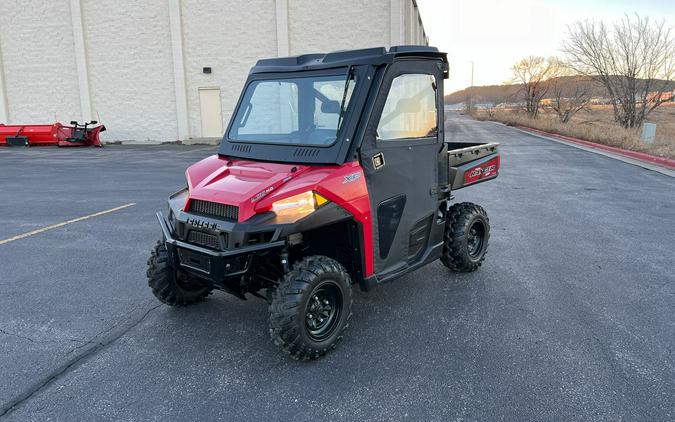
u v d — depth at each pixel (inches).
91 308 181.3
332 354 147.3
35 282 206.5
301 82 157.5
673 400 123.0
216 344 154.5
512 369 137.8
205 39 904.9
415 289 198.1
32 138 861.8
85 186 437.4
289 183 138.8
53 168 559.5
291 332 134.5
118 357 146.7
